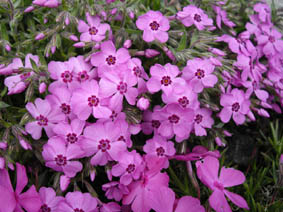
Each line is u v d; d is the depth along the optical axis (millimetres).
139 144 159
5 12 151
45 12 158
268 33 179
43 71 133
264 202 161
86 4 143
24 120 129
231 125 188
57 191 131
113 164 137
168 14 167
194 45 152
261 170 177
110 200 152
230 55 168
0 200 115
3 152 129
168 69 136
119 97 132
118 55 136
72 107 127
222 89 147
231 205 158
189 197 122
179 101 137
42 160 137
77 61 135
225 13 181
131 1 149
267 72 178
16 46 147
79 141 128
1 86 149
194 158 136
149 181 131
